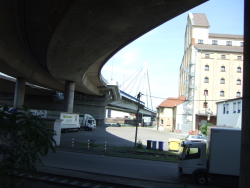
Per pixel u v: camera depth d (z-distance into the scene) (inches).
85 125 2050.9
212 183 495.8
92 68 1432.1
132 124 4680.1
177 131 2207.2
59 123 1022.4
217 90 2171.5
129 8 525.3
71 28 649.6
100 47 808.3
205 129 1824.6
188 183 486.6
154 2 494.9
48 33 757.9
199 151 478.6
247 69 228.5
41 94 2824.8
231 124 1391.5
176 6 510.6
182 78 2758.4
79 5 517.0
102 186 422.0
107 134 1768.0
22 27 812.0
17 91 1699.1
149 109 4089.6
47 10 665.0
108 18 579.8
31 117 353.1
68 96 1656.0
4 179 382.3
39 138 346.6
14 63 1320.1
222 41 2422.5
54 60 1035.3
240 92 2160.4
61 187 402.9
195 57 2218.3
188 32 2470.5
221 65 2196.1
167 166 684.1
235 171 446.9
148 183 464.8
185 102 2239.2
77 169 557.6
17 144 340.8
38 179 429.1
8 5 663.1
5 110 343.9
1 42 1033.5
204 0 483.2
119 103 3284.9
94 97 2748.5
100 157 776.3
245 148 218.5
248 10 234.2
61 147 940.0
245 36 236.2
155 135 1915.6
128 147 1047.0
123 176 513.7
